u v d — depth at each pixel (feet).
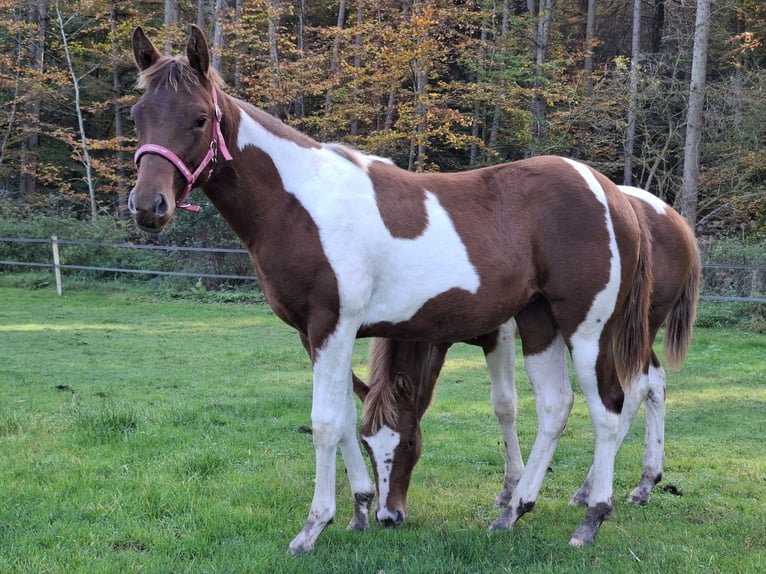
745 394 21.57
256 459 14.48
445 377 24.31
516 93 55.26
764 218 48.85
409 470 10.96
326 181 9.62
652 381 13.32
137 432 15.64
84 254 47.85
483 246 9.93
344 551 9.95
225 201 9.55
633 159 51.55
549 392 10.89
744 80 48.24
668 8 54.19
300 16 62.95
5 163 66.08
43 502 11.46
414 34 49.39
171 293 43.73
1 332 30.55
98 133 73.10
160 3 69.36
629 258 10.48
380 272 9.70
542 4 63.16
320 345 9.55
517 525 11.32
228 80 65.87
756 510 12.22
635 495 12.78
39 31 60.08
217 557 9.69
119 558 9.61
